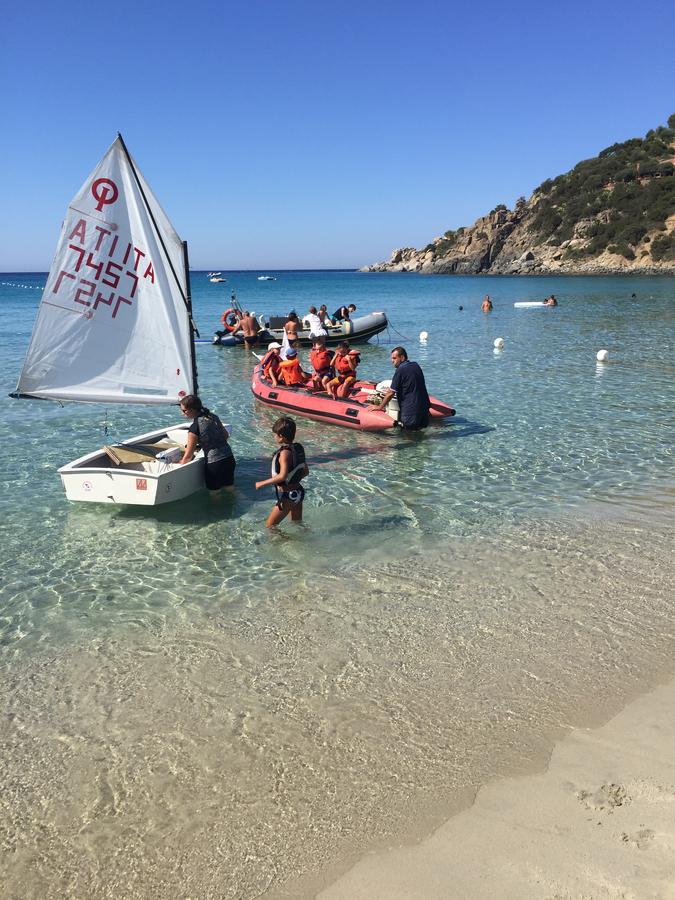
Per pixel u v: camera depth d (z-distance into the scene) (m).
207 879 3.15
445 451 10.62
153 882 3.14
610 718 4.22
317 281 132.12
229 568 6.61
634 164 123.81
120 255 8.79
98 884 3.15
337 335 24.41
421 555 6.82
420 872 3.09
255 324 24.53
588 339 25.19
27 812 3.60
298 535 7.38
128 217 8.68
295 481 7.40
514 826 3.33
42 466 9.98
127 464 8.55
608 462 9.86
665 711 4.27
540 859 3.10
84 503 8.41
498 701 4.44
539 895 2.90
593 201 121.94
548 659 4.93
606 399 14.29
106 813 3.58
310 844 3.32
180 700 4.55
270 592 6.10
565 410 13.34
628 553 6.77
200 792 3.71
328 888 3.05
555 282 88.56
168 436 9.77
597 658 4.93
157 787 3.75
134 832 3.45
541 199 138.25
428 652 5.06
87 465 8.41
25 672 4.91
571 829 3.28
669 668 4.78
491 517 7.82
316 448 10.95
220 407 14.48
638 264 103.75
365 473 9.57
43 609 5.86
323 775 3.80
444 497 8.52
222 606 5.86
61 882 3.16
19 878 3.19
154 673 4.87
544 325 31.31
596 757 3.85
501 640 5.20
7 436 11.70
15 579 6.44
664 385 15.73
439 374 18.03
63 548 7.12
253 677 4.80
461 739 4.07
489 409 13.59
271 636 5.35
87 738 4.18
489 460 10.09
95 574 6.53
